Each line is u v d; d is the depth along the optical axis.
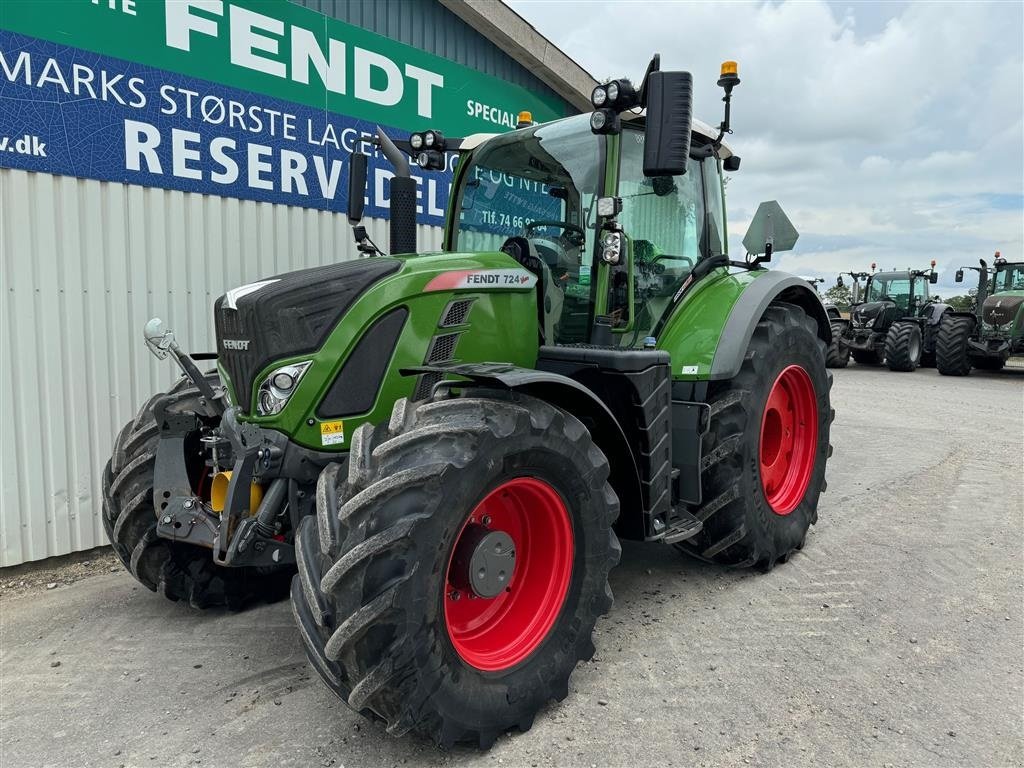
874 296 17.05
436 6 5.87
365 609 1.97
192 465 3.08
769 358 3.59
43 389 3.95
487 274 2.90
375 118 5.46
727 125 3.75
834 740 2.31
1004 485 5.35
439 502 2.08
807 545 4.12
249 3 4.61
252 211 4.76
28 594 3.70
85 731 2.42
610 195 3.12
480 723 2.22
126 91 4.10
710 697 2.57
